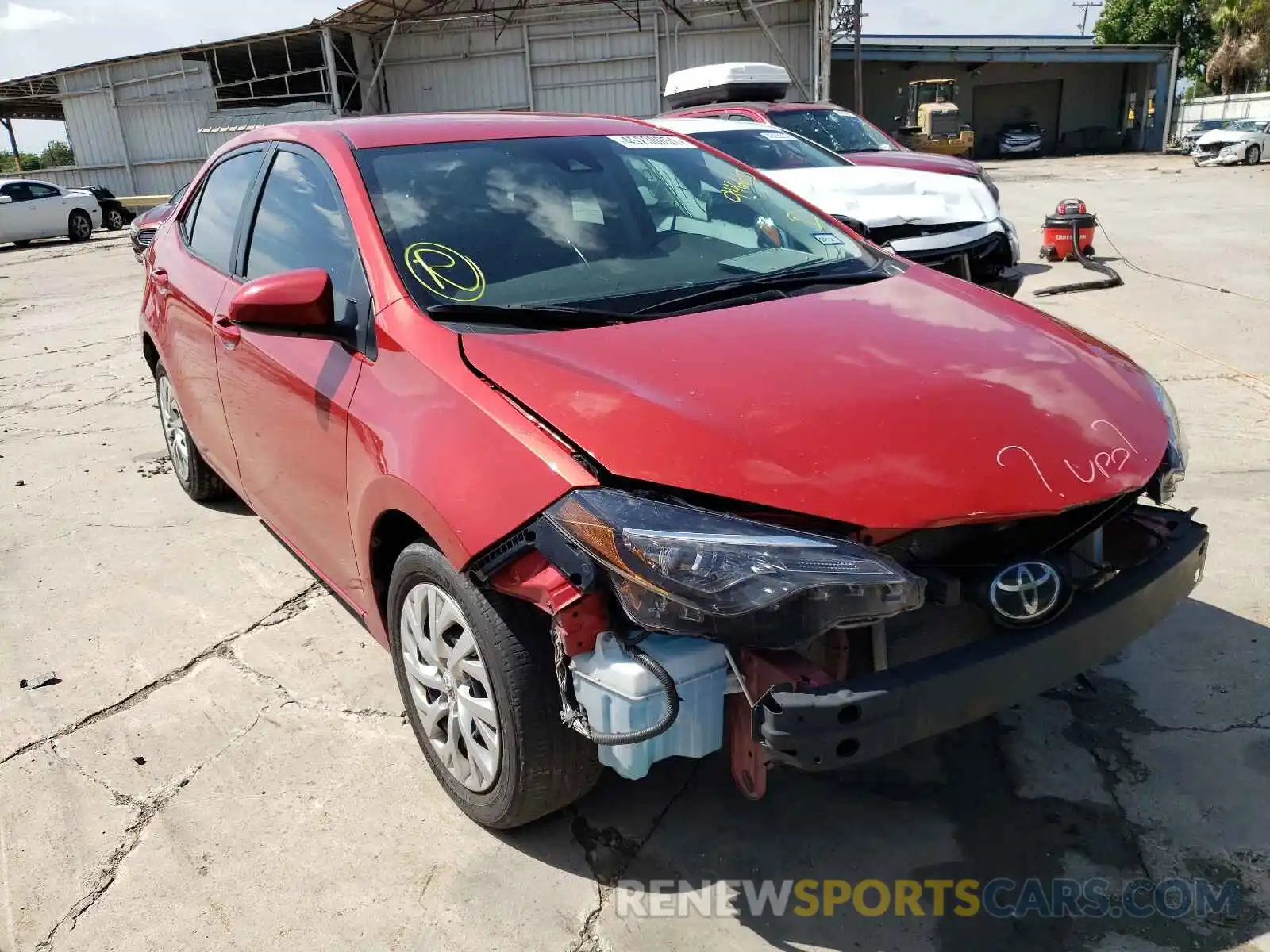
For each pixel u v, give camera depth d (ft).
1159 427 7.25
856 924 6.71
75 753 9.12
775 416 6.43
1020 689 6.24
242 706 9.74
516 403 6.72
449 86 82.74
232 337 10.30
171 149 88.33
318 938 6.86
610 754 6.15
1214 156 76.02
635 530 5.79
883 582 5.76
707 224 9.99
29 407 22.08
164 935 6.97
